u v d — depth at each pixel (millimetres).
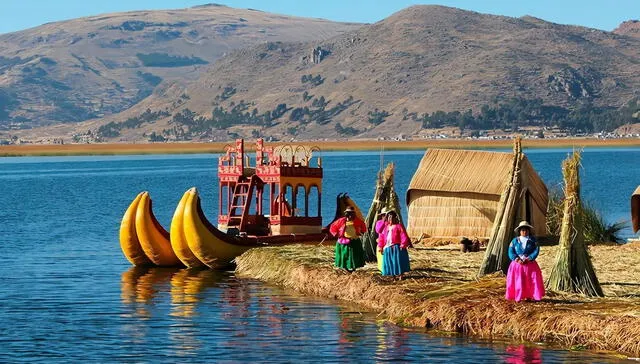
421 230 42062
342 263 32531
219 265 39375
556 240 39750
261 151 42469
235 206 42375
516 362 23016
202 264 40031
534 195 40062
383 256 31094
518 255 26391
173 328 27578
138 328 27656
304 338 25953
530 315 25250
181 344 25625
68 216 69500
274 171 41312
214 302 31469
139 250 40781
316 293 32344
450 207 41688
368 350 24562
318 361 23703
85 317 29312
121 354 24656
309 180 41656
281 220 40812
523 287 26266
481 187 41062
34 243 50906
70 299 32594
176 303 31469
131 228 40500
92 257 44500
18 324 28328
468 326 25938
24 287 35250
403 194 85562
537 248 26391
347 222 32594
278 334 26500
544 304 25984
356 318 28219
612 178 113000
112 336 26641
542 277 28328
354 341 25484
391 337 25766
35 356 24531
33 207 79000
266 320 28344
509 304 26109
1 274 38688
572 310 25078
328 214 65938
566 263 27797
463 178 41594
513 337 25094
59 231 57969
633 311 24766
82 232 57250
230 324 27922
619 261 34344
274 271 35750
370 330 26625
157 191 101062
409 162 188500
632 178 112625
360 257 32531
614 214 60500
